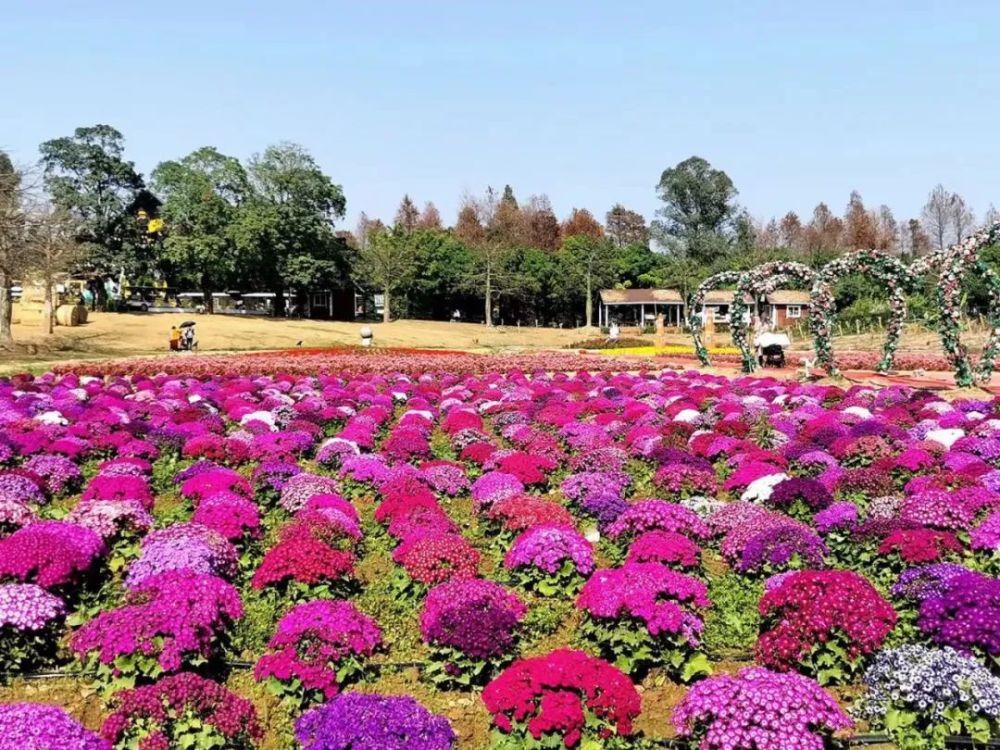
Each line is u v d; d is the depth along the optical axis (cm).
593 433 1592
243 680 749
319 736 593
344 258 6812
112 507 971
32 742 545
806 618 732
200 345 4453
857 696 715
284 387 2259
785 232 11812
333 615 740
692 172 10881
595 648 794
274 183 6341
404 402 2162
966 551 951
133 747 609
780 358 3338
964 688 644
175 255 5894
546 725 613
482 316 8362
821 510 1104
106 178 6500
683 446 1502
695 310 3288
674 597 795
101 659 702
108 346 4091
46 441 1384
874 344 4781
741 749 596
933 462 1317
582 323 8838
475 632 744
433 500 1108
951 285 2236
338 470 1381
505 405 1945
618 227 12538
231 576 895
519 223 10819
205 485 1133
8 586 756
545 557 904
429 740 589
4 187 3766
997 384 2533
